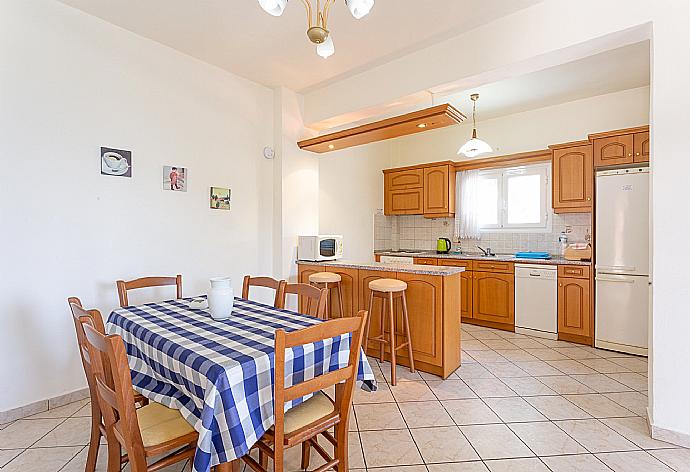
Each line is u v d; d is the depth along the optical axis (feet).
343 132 11.57
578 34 7.38
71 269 8.13
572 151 13.06
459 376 9.72
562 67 10.97
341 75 11.64
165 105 9.83
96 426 5.28
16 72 7.32
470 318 15.23
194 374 4.20
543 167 15.02
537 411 7.79
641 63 10.70
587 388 8.93
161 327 5.64
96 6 8.05
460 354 10.59
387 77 10.73
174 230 10.05
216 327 5.66
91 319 4.38
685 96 6.30
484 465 5.97
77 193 8.21
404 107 11.43
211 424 3.79
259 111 12.32
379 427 7.14
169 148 9.93
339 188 16.62
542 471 5.82
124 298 7.83
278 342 3.88
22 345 7.48
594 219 12.33
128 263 9.11
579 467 5.92
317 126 13.35
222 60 10.64
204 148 10.77
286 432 4.49
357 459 6.12
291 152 12.91
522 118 15.33
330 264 12.12
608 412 7.73
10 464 5.92
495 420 7.41
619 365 10.46
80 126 8.25
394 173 18.66
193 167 10.49
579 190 12.85
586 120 13.71
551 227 14.85
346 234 16.92
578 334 12.42
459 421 7.38
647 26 6.77
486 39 8.66
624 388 8.93
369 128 10.82
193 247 10.50
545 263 13.10
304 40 9.50
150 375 5.34
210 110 10.90
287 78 11.86
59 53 7.91
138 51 9.26
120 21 8.64
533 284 13.41
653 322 6.68
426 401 8.27
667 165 6.48
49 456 6.15
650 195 6.77
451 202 16.87
